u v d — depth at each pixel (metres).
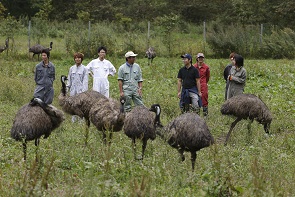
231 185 9.58
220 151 13.01
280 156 13.00
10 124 16.59
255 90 24.22
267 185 9.60
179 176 10.25
